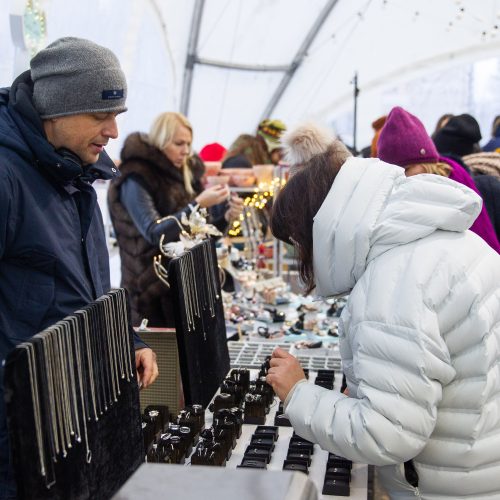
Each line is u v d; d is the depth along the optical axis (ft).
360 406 4.52
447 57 22.49
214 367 7.03
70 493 4.27
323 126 9.47
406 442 4.37
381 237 4.66
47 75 5.61
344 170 4.82
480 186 9.52
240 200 12.21
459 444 4.65
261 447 5.54
